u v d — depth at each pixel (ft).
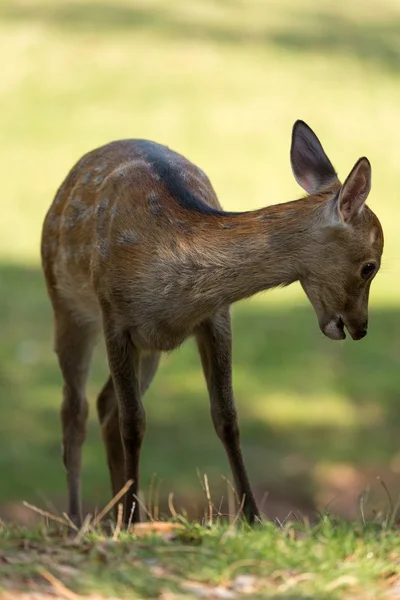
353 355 64.03
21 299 69.82
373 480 49.73
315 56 111.14
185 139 93.76
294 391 59.16
